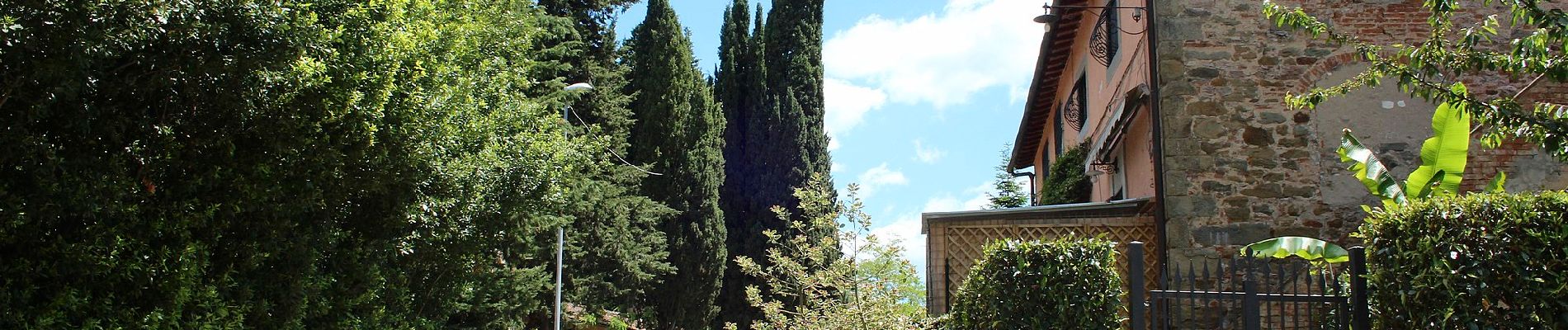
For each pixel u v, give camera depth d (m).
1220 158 10.73
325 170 9.44
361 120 9.33
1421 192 9.16
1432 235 6.61
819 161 31.30
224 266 9.00
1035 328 7.89
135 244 7.89
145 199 8.11
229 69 7.63
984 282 8.25
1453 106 8.25
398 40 9.40
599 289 22.55
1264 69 10.84
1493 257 6.38
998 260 8.20
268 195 8.93
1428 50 8.41
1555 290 6.19
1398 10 10.83
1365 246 7.27
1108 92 14.76
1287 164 10.70
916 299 13.15
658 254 24.05
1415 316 6.67
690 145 27.67
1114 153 16.23
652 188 27.14
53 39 6.56
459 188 11.41
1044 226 11.70
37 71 6.59
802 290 11.15
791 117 30.75
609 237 22.17
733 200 30.44
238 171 8.73
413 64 9.88
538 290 18.12
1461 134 9.01
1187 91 10.83
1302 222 10.59
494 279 15.31
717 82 32.34
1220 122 10.78
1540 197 6.48
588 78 24.50
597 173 17.97
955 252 11.87
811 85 31.61
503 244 14.06
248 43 7.64
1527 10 8.05
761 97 31.09
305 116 8.73
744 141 31.22
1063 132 19.95
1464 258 6.45
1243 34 10.91
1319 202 10.63
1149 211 11.62
